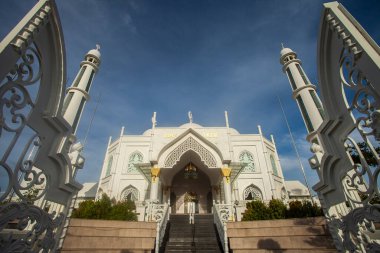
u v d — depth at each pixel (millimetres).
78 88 17500
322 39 4148
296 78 18469
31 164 3643
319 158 5184
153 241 7758
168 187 22062
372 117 3131
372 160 9172
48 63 3895
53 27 3807
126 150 26297
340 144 4270
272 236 7387
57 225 4266
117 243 7516
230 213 11820
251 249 7246
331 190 4676
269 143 28344
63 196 4621
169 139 18953
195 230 11188
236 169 18969
